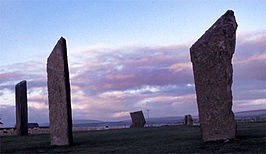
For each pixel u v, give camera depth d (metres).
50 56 14.33
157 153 9.13
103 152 10.10
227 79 10.93
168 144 11.19
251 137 10.78
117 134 18.41
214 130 10.96
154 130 20.91
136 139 14.08
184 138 13.18
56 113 13.77
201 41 11.45
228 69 10.96
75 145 12.95
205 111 11.16
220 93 11.00
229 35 11.06
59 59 13.68
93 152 10.27
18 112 22.94
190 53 11.65
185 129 20.36
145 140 13.30
